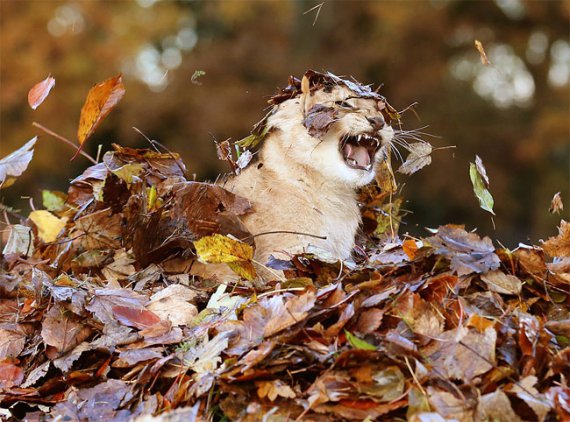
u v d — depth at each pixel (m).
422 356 4.54
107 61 24.19
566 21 30.05
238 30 29.27
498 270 5.21
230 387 4.57
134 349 5.16
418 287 5.02
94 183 6.67
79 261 6.58
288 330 4.77
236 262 5.78
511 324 4.83
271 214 6.76
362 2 29.77
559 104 29.48
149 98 25.86
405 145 7.00
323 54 28.61
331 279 5.68
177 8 27.41
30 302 5.93
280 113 7.04
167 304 5.54
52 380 5.17
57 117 23.45
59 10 23.94
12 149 23.22
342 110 6.73
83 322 5.48
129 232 6.26
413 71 29.50
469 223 29.55
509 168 29.77
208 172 25.95
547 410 4.28
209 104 25.97
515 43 30.64
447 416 4.27
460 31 30.36
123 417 4.74
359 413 4.39
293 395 4.46
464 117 29.64
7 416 4.98
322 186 6.96
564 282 5.28
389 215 7.29
